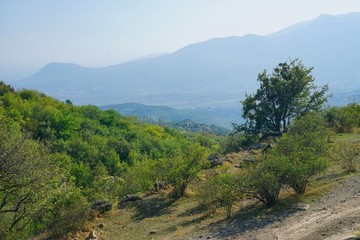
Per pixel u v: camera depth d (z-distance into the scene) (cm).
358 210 1382
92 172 5034
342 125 3794
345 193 1634
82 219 1927
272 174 1669
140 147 8331
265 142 3869
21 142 1445
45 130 6888
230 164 3052
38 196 1515
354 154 2134
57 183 1652
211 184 2014
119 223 2033
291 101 4359
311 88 4378
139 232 1819
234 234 1441
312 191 1756
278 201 1714
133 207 2330
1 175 1377
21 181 1421
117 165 6650
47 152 1678
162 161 2803
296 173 1683
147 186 2911
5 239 1514
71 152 6625
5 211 1490
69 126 7556
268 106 4478
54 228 1867
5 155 1384
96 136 7731
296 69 4328
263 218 1555
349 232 1194
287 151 2103
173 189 2511
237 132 4750
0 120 1504
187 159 2456
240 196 1758
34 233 1897
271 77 4478
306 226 1348
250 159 2905
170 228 1773
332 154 2255
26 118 7031
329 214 1416
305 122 3131
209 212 1902
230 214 1741
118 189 2859
